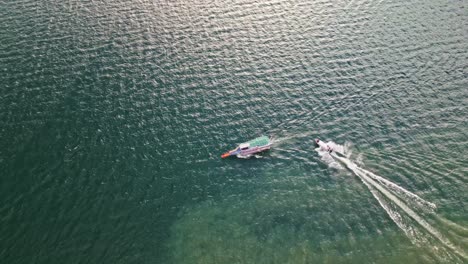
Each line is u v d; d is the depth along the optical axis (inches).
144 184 2556.6
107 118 3004.4
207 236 2271.2
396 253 2110.0
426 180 2471.7
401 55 3528.5
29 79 3344.0
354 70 3395.7
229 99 3166.8
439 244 2124.8
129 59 3565.5
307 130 2903.5
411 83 3235.7
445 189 2411.4
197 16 4165.8
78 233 2272.4
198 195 2504.9
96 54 3622.0
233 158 2736.2
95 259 2155.5
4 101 3134.8
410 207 2326.5
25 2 4377.5
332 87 3240.7
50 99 3157.0
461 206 2308.1
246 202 2456.9
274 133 2893.7
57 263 2128.4
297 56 3580.2
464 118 2906.0
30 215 2357.3
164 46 3725.4
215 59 3563.0
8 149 2753.4
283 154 2748.5
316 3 4340.6
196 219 2365.9
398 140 2768.2
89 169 2635.3
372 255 2117.4
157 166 2672.2
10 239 2231.8
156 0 4446.4
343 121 2955.2
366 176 2539.4
